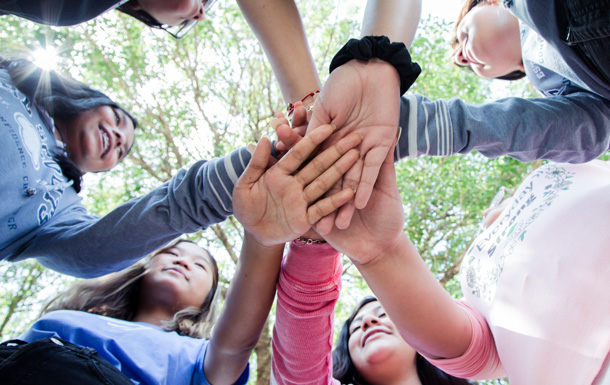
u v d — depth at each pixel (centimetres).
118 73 228
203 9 83
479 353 67
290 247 63
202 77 244
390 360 88
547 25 51
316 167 52
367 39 52
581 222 57
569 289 53
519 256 63
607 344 49
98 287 101
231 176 60
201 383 76
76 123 84
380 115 52
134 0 79
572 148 63
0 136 60
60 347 53
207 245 238
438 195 234
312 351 66
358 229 56
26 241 66
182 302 99
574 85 67
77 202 77
